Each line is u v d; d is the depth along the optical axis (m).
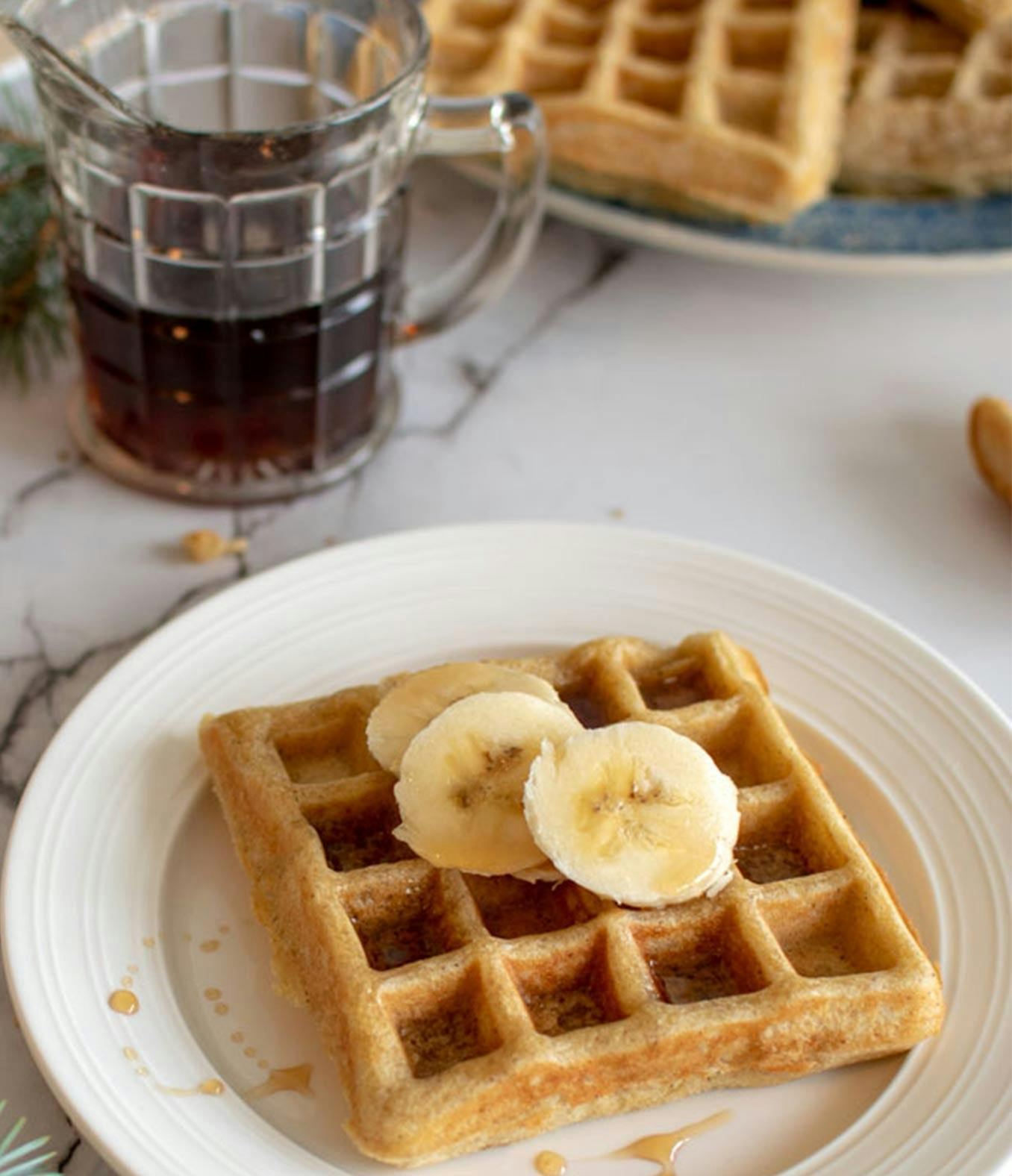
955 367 0.64
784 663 0.52
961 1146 0.43
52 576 0.55
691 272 0.67
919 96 0.67
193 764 0.48
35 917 0.45
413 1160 0.42
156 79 0.58
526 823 0.45
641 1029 0.43
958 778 0.49
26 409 0.60
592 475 0.59
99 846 0.47
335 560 0.53
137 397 0.55
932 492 0.60
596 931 0.45
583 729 0.46
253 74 0.58
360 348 0.56
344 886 0.45
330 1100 0.44
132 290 0.53
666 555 0.54
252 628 0.51
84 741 0.48
